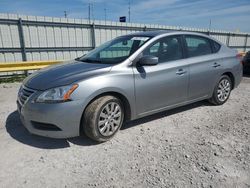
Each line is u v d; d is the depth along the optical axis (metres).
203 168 2.97
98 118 3.46
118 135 3.89
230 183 2.69
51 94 3.22
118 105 3.71
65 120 3.24
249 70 10.45
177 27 15.94
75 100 3.25
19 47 10.70
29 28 10.80
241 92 7.18
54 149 3.43
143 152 3.36
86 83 3.34
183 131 4.09
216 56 5.16
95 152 3.35
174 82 4.32
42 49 11.33
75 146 3.52
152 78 4.00
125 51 4.11
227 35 19.52
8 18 10.19
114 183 2.68
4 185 2.63
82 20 12.18
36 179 2.75
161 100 4.23
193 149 3.45
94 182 2.70
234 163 3.09
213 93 5.27
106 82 3.48
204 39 5.11
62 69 3.85
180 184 2.67
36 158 3.19
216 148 3.49
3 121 4.50
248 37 21.91
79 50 12.50
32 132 3.44
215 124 4.43
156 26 14.95
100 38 13.00
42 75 3.71
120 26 13.51
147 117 4.72
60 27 11.63
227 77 5.46
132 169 2.95
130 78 3.74
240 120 4.65
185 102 4.69
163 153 3.33
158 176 2.81
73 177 2.79
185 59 4.56
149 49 4.08
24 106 3.38
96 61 4.16
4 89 7.68
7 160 3.13
